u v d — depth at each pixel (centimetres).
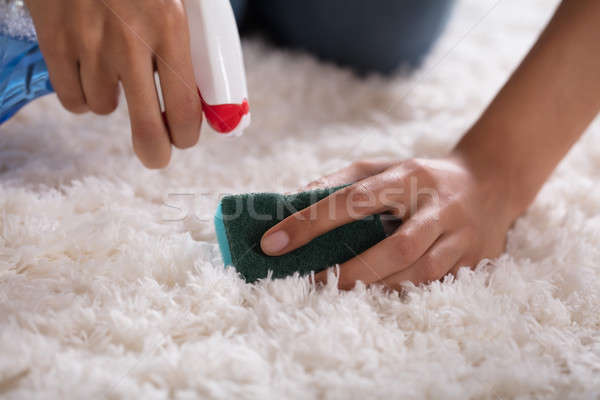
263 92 75
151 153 44
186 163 59
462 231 42
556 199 54
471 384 31
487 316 36
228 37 41
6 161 56
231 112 42
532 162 48
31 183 52
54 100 68
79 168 55
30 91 51
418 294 38
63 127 63
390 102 78
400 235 39
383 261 39
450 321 36
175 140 45
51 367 31
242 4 86
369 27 79
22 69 49
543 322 38
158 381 30
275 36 90
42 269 39
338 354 32
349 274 39
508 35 97
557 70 48
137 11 38
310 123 72
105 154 59
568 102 48
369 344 33
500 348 34
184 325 35
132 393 29
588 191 55
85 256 42
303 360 32
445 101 75
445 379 31
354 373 31
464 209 43
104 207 47
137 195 53
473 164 47
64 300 36
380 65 85
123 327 34
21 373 30
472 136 50
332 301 37
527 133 48
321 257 40
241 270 39
